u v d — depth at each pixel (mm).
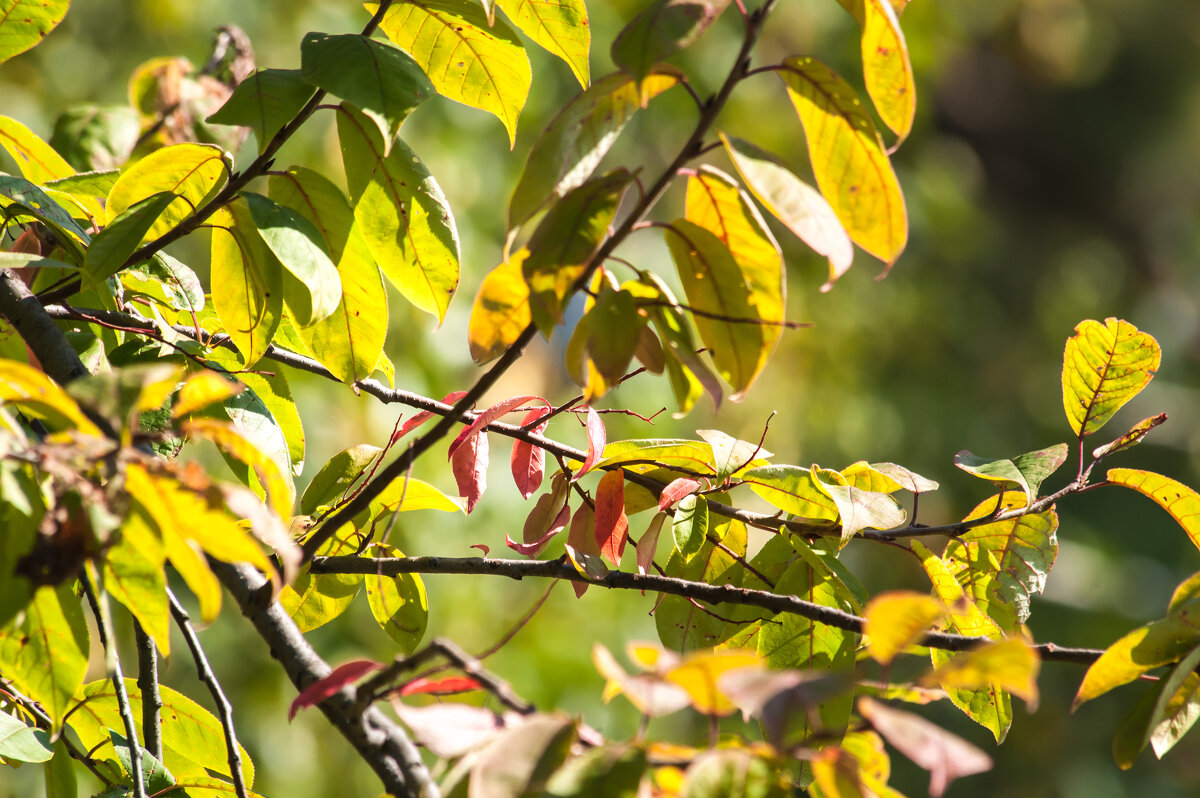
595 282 1784
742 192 1757
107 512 1683
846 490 1861
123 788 1853
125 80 3176
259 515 1678
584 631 3631
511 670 3383
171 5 3189
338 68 1809
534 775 1665
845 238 1740
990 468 1875
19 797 2668
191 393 1696
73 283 1890
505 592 3475
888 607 1664
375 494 1780
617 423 3723
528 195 1741
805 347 4828
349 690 1729
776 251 1759
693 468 1904
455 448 1908
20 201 1849
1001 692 1864
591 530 1888
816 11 4602
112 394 1676
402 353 3242
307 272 1820
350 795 3277
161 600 1716
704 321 1766
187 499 1674
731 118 4297
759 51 4492
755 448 1887
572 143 1746
